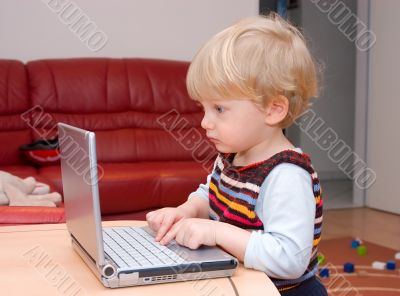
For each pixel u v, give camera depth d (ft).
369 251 9.64
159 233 2.94
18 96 10.12
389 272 8.44
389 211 13.03
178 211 3.21
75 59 10.93
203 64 2.72
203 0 12.42
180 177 9.04
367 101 13.67
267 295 2.32
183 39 12.35
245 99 2.68
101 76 10.76
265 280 2.50
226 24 12.67
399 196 12.75
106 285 2.34
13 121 10.11
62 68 10.64
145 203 8.91
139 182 8.80
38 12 11.18
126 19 11.84
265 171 2.81
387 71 13.02
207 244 2.71
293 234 2.63
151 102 10.93
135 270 2.36
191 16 12.36
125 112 10.84
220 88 2.65
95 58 11.04
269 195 2.77
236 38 2.71
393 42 12.81
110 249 2.68
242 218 2.88
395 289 7.66
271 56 2.69
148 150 10.58
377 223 11.91
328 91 16.81
